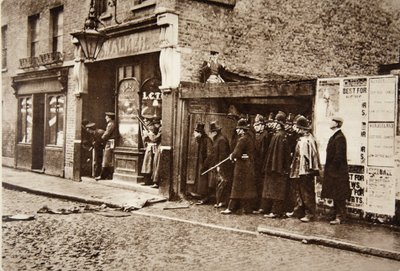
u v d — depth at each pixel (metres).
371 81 8.91
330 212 9.40
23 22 17.75
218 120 11.92
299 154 9.24
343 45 14.66
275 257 6.90
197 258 6.83
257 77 13.16
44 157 16.58
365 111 8.98
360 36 14.92
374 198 8.86
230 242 7.74
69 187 13.26
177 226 8.91
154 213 10.09
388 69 14.94
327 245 7.55
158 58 13.27
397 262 6.71
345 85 9.20
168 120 11.69
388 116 8.77
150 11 12.64
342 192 8.80
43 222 9.18
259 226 8.50
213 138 11.00
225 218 9.55
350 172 9.12
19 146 17.84
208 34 12.26
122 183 13.48
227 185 10.80
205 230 8.62
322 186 8.98
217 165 10.64
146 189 12.52
